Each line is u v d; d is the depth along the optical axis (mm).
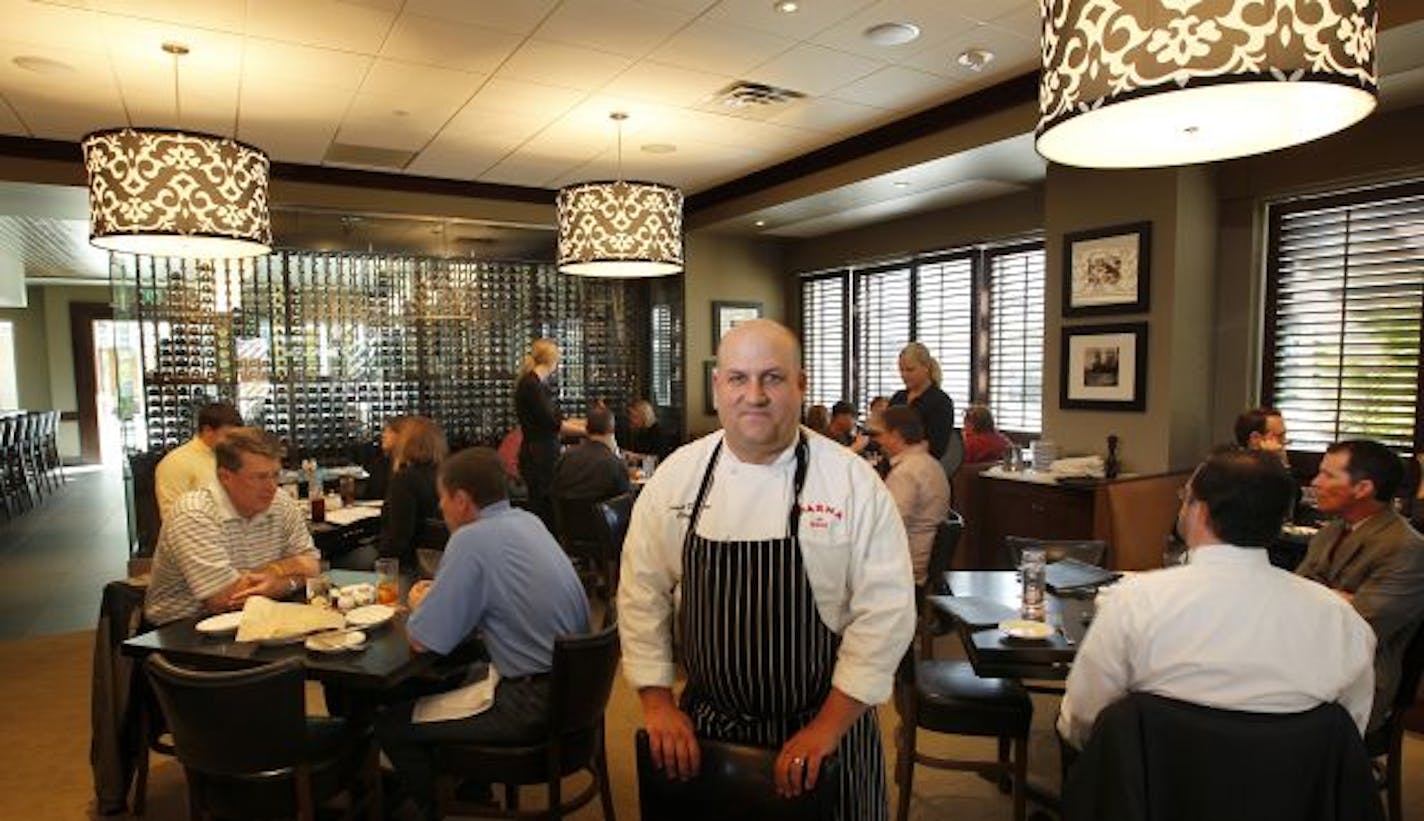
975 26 3361
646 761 1409
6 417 8781
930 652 3133
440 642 2086
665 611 1535
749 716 1484
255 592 2451
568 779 2779
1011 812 2520
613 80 3934
